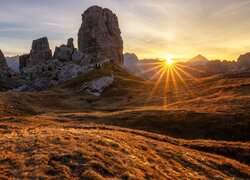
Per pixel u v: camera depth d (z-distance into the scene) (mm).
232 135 47562
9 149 25000
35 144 26047
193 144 39719
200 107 66000
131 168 23125
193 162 29750
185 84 114688
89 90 131250
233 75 110625
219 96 76375
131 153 27203
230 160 33719
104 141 28875
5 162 21594
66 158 22750
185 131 51031
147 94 112125
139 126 55000
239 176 29203
